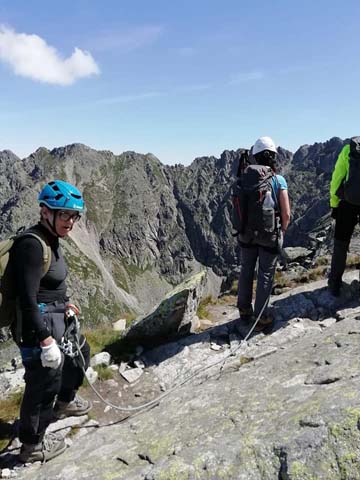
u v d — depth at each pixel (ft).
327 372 7.77
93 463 7.19
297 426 6.10
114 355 13.66
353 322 10.55
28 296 7.50
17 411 10.50
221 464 5.91
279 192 12.26
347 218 13.30
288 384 7.92
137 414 10.14
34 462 8.28
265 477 5.56
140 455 6.95
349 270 18.74
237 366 11.14
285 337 12.24
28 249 7.57
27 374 8.04
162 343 14.26
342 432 5.67
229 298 20.21
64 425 9.78
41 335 7.58
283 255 27.40
